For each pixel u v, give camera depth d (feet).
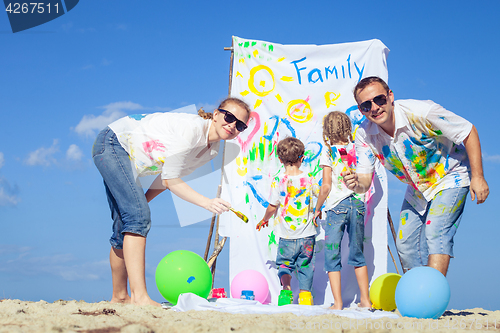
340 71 15.97
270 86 15.99
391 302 11.29
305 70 16.05
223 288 13.47
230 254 15.02
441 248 10.18
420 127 10.45
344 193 13.28
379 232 15.08
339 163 13.46
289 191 13.99
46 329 6.08
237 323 7.25
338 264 13.06
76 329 6.33
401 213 11.96
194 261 11.34
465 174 10.45
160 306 9.97
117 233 11.02
